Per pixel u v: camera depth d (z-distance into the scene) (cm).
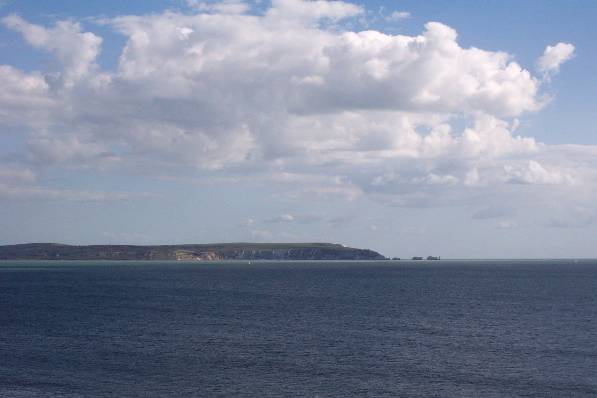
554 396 3506
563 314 7400
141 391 3594
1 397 3425
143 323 6481
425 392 3591
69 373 4028
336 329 6056
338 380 3869
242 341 5306
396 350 4884
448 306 8444
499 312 7638
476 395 3528
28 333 5741
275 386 3716
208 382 3806
